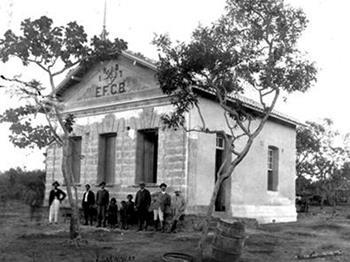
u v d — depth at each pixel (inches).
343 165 1692.9
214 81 525.0
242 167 866.1
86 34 582.6
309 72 508.4
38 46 563.8
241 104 564.4
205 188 772.6
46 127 625.3
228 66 511.2
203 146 773.3
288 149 1027.9
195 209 743.7
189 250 530.0
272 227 837.2
